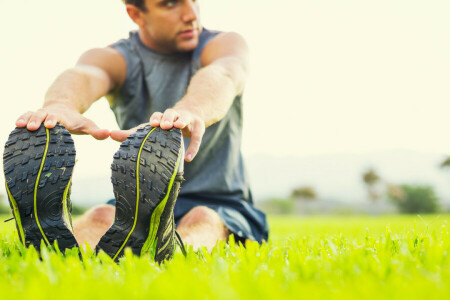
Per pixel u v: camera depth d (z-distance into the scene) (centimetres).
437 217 192
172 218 146
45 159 137
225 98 177
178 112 145
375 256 131
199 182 234
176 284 85
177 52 247
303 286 87
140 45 252
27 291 82
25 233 139
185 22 233
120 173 131
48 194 137
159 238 139
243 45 235
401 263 112
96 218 201
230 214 223
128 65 248
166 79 248
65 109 173
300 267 110
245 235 219
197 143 149
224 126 245
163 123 134
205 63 240
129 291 82
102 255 129
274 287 84
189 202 230
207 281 94
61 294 80
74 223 197
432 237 177
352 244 176
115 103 258
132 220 134
